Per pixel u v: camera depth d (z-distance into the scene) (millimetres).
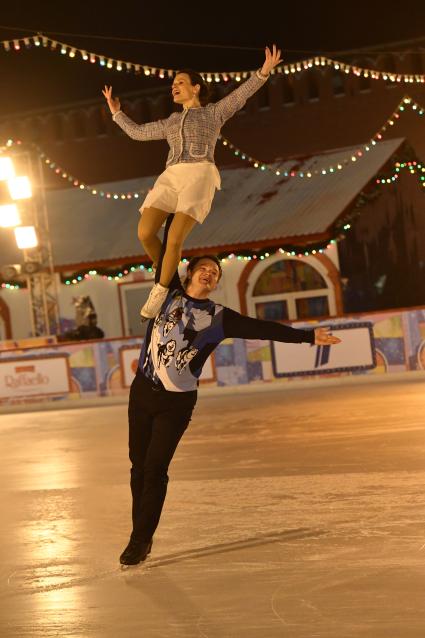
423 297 43844
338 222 36812
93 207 43875
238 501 11070
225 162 48219
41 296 35031
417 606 6789
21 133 50312
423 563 7867
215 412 22906
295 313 37844
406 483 11273
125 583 8008
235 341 29844
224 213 39969
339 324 29188
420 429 15914
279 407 22609
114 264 38844
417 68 45719
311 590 7371
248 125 47719
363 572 7738
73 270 39438
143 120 49406
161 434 8531
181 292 8477
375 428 16625
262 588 7531
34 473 14953
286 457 14180
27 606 7555
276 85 47344
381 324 28875
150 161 48688
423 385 24828
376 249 43219
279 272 37938
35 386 31469
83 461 15891
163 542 9359
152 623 6883
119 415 24750
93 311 35312
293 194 39781
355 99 46281
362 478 11836
